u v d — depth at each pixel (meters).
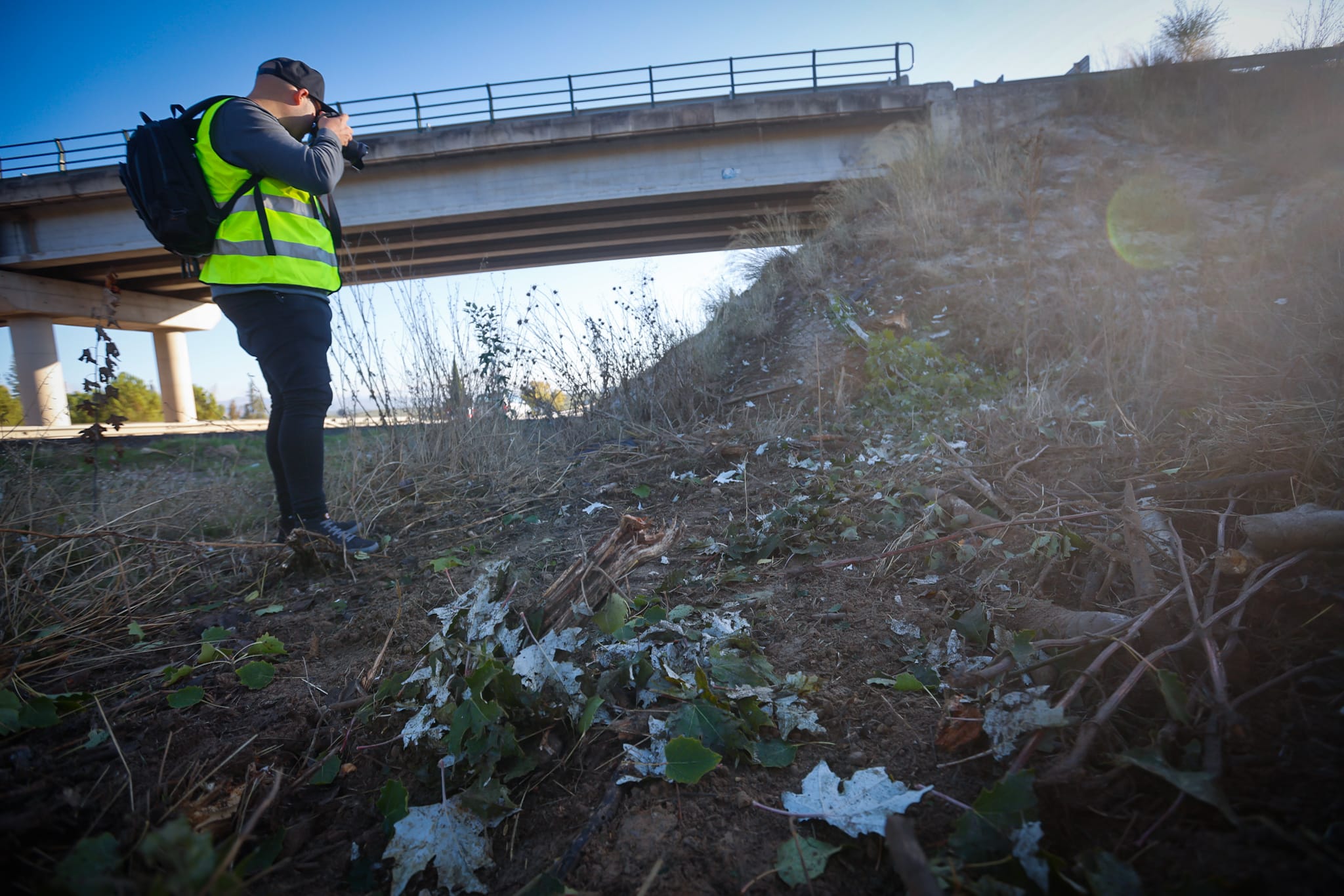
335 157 2.66
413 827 1.17
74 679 1.84
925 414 3.89
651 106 18.23
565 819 1.22
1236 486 1.96
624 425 4.63
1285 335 3.19
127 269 21.19
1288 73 9.97
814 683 1.51
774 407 4.54
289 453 2.72
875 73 16.48
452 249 22.52
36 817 1.16
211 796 1.28
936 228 6.88
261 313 2.61
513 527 3.15
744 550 2.35
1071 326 4.48
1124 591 1.71
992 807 1.02
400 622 2.10
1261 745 1.09
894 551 2.04
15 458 3.41
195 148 2.47
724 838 1.13
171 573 2.66
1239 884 0.83
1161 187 6.89
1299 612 1.40
